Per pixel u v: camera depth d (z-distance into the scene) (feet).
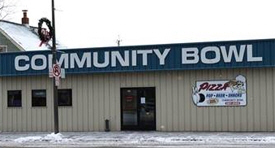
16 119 77.00
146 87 71.20
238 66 65.92
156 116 70.79
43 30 69.56
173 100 70.13
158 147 54.44
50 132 74.49
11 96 77.56
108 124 72.49
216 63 66.69
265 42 65.05
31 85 76.18
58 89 74.84
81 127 73.77
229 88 68.03
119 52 70.49
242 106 67.62
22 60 74.90
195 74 69.31
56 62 69.26
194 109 69.31
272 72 66.39
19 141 64.49
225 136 62.28
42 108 75.72
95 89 73.36
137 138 62.95
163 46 68.69
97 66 71.31
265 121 66.74
